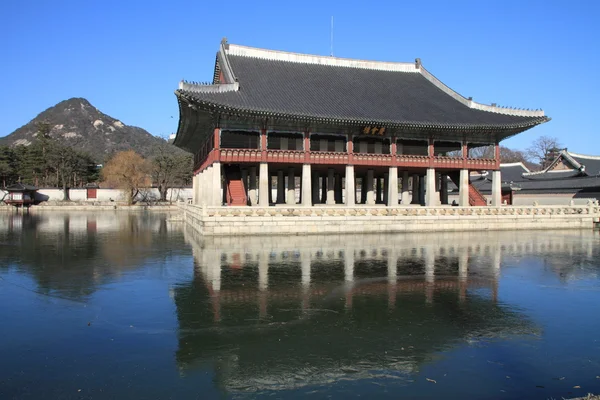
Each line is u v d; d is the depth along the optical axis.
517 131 49.78
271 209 36.69
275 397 9.37
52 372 10.45
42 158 117.19
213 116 41.03
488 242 34.47
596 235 40.28
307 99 46.03
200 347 12.05
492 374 10.49
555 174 70.94
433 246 31.81
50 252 29.02
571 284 19.95
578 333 13.36
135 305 16.00
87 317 14.61
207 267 23.25
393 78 58.00
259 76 48.88
